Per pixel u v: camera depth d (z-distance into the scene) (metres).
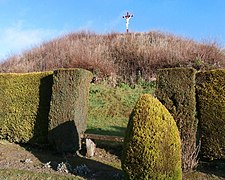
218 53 16.33
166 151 5.86
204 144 7.55
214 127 7.49
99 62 15.47
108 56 17.00
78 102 9.02
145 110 6.00
